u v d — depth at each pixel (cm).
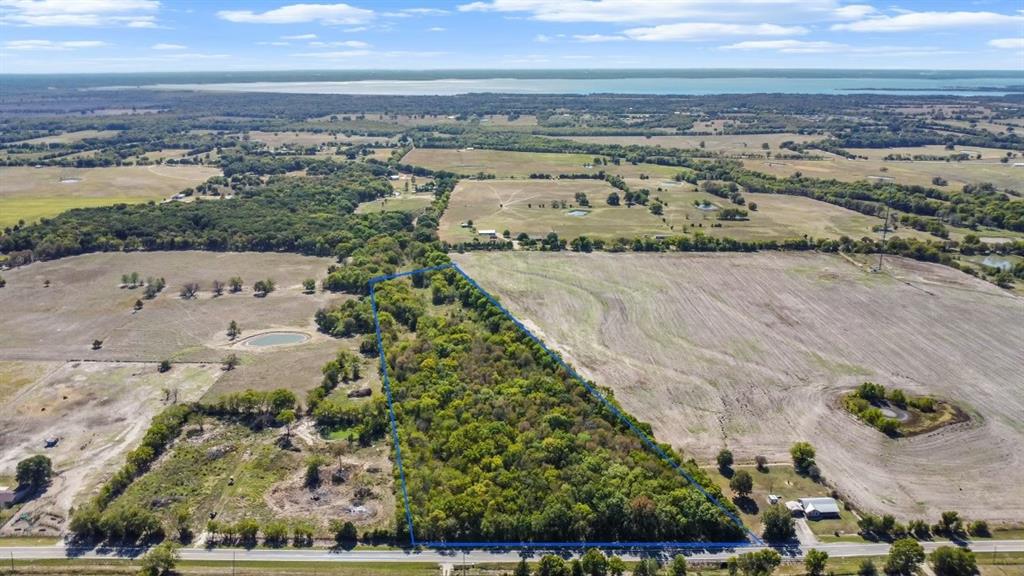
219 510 11919
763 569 10269
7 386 15950
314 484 12625
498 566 10694
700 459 13150
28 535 11325
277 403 14725
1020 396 15512
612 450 12950
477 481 12131
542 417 13875
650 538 11250
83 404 15238
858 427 14288
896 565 10512
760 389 15700
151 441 13462
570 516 11288
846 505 11988
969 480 12694
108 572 10550
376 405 14575
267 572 10531
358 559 10838
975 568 10469
